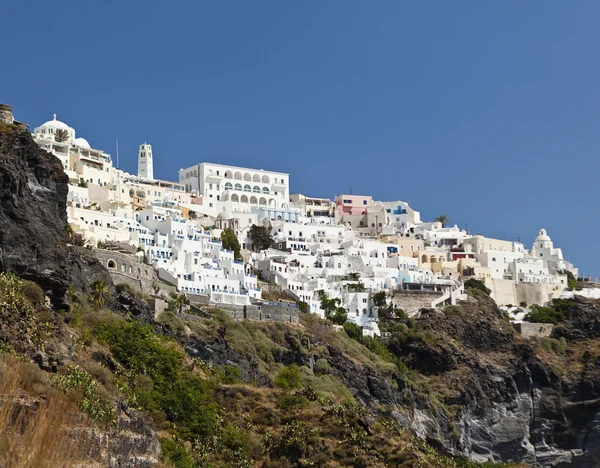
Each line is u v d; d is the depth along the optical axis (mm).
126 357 184750
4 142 169375
